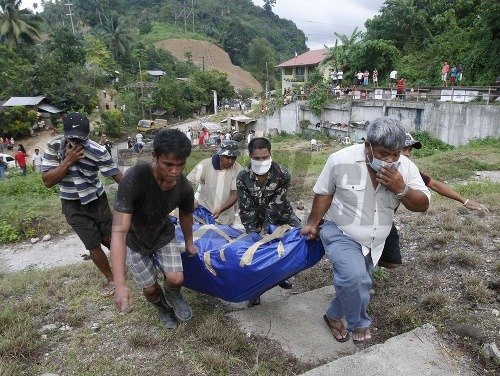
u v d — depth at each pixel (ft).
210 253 10.76
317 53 154.20
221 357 9.26
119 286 8.02
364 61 103.65
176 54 271.49
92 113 134.10
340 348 9.86
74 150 11.57
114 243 8.45
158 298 10.46
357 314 9.11
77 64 144.15
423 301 10.98
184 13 328.49
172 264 9.99
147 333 10.37
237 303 12.17
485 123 57.31
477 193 25.26
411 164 9.32
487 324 9.89
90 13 266.16
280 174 11.65
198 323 10.85
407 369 8.64
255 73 295.48
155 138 8.25
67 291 13.37
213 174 13.98
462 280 12.05
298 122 99.50
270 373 9.00
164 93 159.02
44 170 12.09
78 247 23.75
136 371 9.04
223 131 108.99
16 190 37.06
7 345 9.76
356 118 81.82
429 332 9.75
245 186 11.72
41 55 151.12
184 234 10.60
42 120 122.93
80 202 12.54
